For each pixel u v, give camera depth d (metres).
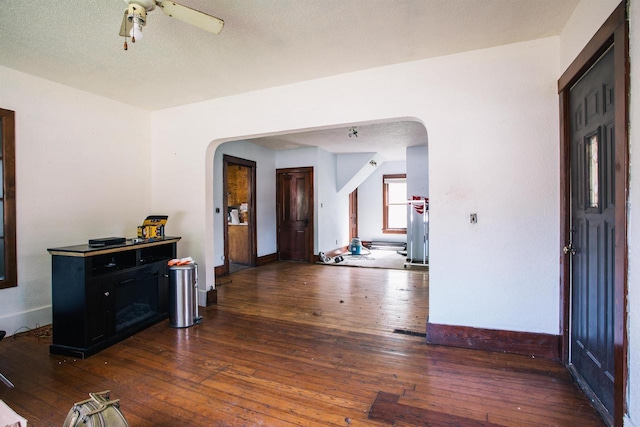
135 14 1.69
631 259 1.48
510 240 2.57
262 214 6.64
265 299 4.14
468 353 2.60
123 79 3.19
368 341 2.85
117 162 3.83
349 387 2.13
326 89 3.14
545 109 2.46
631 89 1.46
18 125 3.00
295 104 3.28
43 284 3.21
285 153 7.02
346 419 1.81
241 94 3.56
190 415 1.86
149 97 3.70
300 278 5.33
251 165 6.29
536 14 2.15
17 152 3.00
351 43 2.51
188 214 3.96
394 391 2.08
